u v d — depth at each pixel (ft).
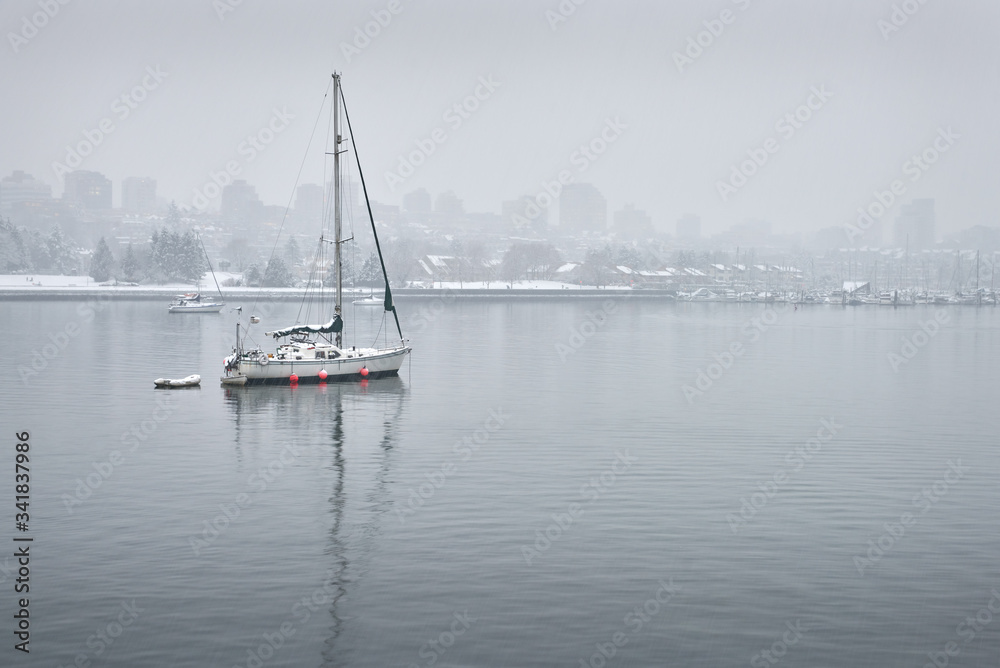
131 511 114.21
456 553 100.17
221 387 215.72
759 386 233.96
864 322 552.82
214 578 92.53
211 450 148.66
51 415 178.70
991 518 114.11
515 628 82.53
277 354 224.12
